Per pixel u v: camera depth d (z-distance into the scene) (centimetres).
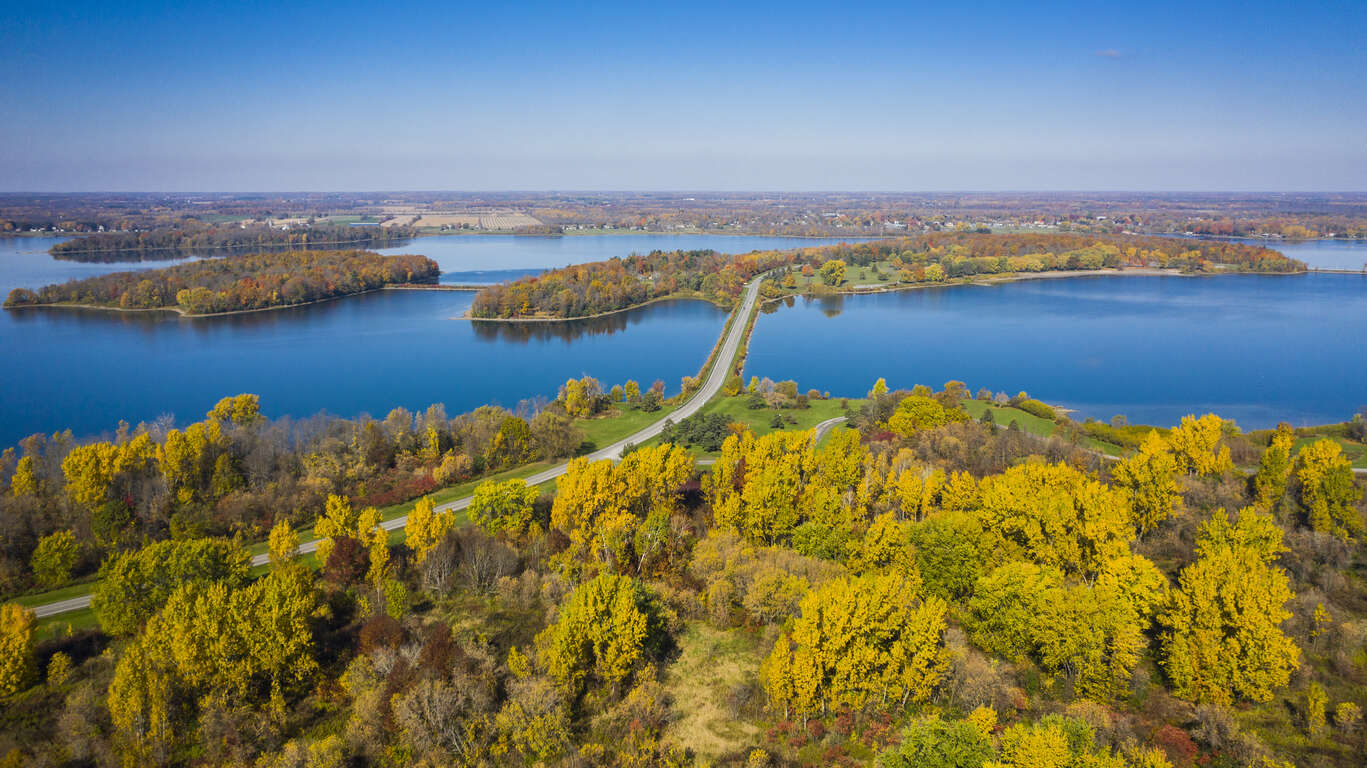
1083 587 7675
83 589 9662
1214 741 6431
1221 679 6906
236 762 6588
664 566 9638
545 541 10175
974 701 6925
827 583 7875
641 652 7719
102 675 7644
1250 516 8862
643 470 11031
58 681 7456
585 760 6519
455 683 7100
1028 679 7412
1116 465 11944
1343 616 8231
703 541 10000
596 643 7419
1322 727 6600
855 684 7050
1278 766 5934
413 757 6638
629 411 18988
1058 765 5444
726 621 8662
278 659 7294
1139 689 7188
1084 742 5881
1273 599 6956
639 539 9744
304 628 7531
